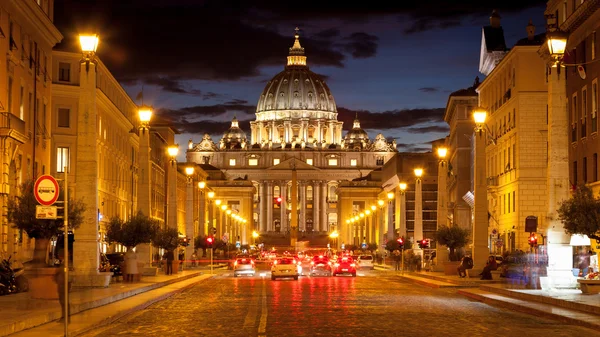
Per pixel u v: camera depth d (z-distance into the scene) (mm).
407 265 83125
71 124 76750
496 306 33188
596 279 34812
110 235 54406
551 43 35062
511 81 80250
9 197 37844
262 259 146500
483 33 107312
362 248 151375
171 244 65812
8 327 21266
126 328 24125
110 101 84938
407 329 23797
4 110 48125
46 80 60438
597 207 34844
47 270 30359
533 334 22500
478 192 51062
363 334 22484
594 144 54000
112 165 90938
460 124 119125
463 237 64438
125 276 47375
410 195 150500
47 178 22000
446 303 35125
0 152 47062
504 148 84000
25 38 53812
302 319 27000
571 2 59219
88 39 36750
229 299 38000
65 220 21344
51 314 24906
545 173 76812
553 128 35344
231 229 184375
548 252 36250
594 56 54344
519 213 77125
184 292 44594
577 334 22531
